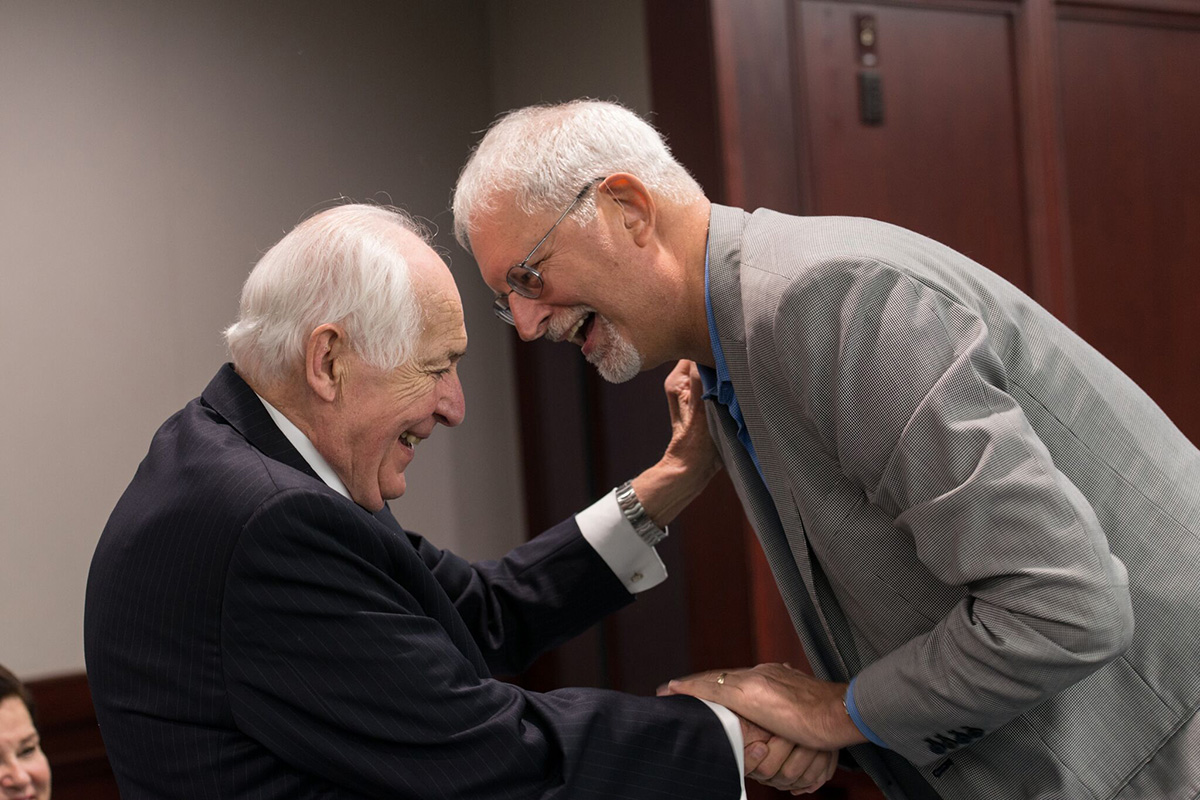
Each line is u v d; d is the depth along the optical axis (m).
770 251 1.61
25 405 3.44
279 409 1.61
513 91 4.12
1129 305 3.66
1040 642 1.42
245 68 3.76
